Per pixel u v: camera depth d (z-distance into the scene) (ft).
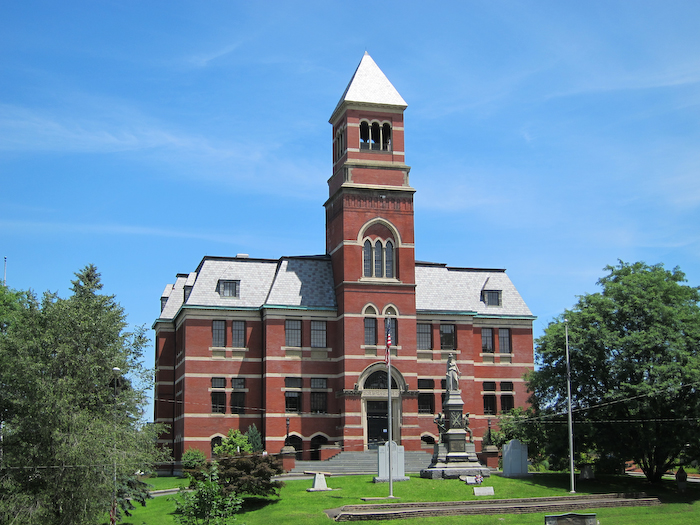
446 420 207.51
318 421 255.50
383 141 273.13
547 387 212.23
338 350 258.98
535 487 192.65
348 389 250.37
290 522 158.20
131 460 156.87
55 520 152.76
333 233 272.92
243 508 172.76
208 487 131.75
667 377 192.85
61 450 151.94
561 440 205.16
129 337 173.37
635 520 165.68
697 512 175.11
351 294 256.32
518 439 221.25
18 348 159.74
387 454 195.62
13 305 228.02
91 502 151.53
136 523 166.71
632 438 203.41
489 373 278.87
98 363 165.58
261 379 258.78
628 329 209.87
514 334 283.79
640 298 207.21
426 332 271.28
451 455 202.39
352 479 202.59
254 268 271.08
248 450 235.40
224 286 263.29
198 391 253.03
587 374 208.95
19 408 158.81
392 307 258.78
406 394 254.27
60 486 151.74
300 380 257.14
